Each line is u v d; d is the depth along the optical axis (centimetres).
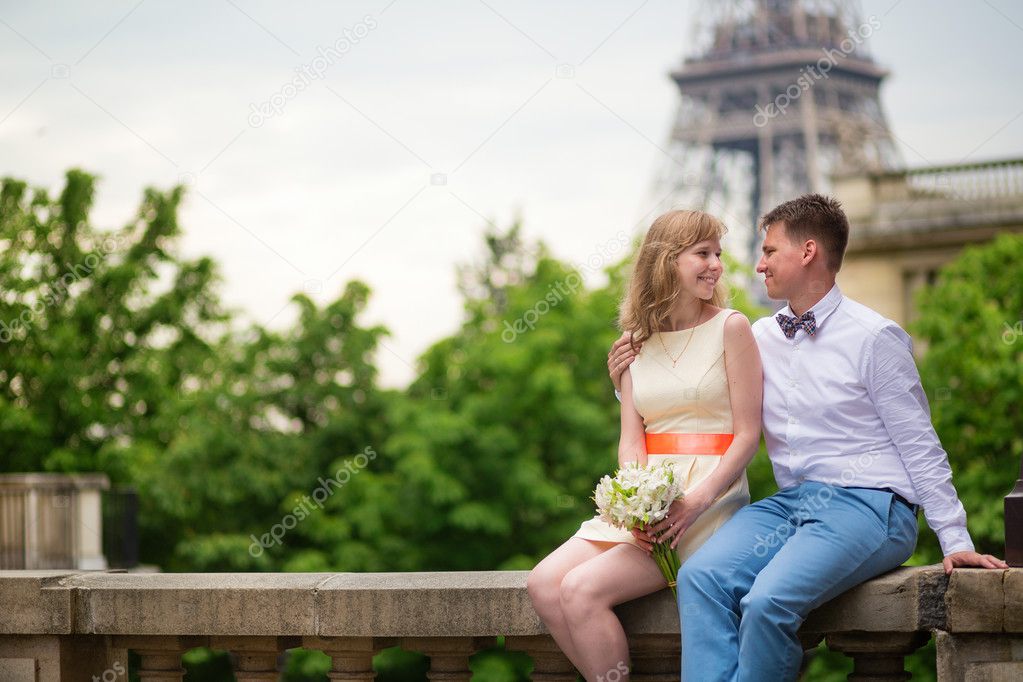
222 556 1956
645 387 364
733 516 353
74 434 2148
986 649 331
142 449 2108
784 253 359
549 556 356
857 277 2564
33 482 1512
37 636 373
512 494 1786
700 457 358
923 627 332
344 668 365
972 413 1515
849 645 347
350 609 355
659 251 362
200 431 2056
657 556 344
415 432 1845
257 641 368
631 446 368
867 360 345
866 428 347
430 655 362
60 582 373
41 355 2114
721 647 327
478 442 1772
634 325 369
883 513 338
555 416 1831
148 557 2116
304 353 2158
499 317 2150
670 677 358
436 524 1802
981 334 1538
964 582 328
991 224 2444
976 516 1442
